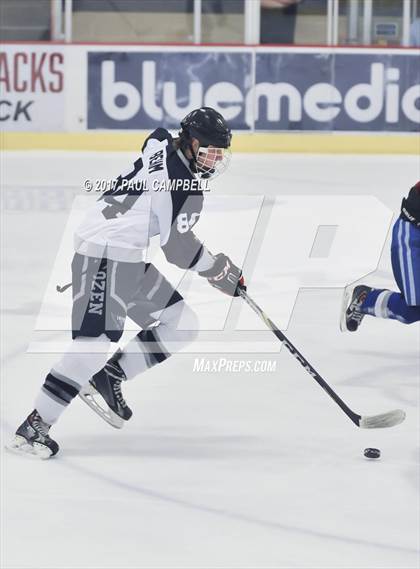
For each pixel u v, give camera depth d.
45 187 28.62
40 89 37.62
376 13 39.25
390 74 38.28
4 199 26.66
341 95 38.22
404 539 7.86
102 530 8.00
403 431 10.47
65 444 10.05
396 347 13.96
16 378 12.27
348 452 9.84
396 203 26.48
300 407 11.26
